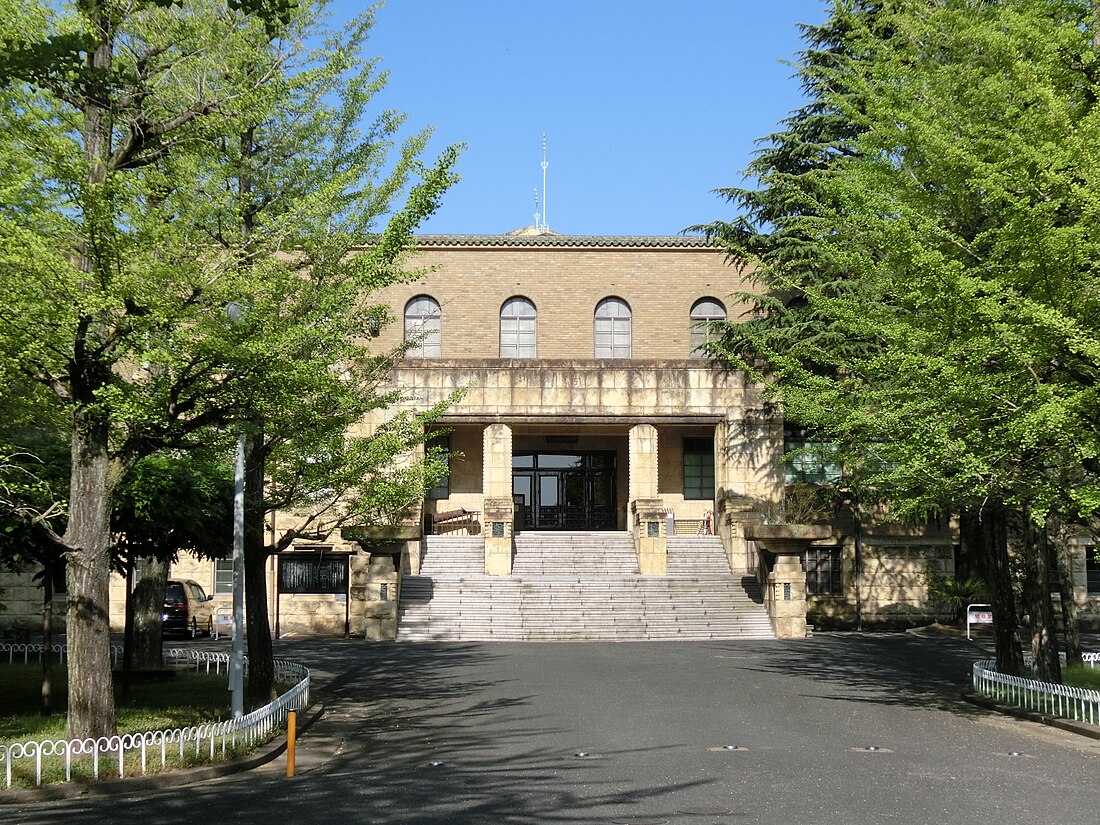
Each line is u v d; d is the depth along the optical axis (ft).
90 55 41.93
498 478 119.65
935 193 57.31
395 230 50.65
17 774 38.50
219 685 69.15
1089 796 36.17
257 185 58.08
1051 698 55.52
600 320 142.10
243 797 37.27
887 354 58.13
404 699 65.26
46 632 54.54
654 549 116.78
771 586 108.58
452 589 111.24
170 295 41.83
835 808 34.22
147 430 45.11
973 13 56.75
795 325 110.32
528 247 142.00
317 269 53.93
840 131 111.75
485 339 140.05
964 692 64.49
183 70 48.19
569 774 40.55
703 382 124.57
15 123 39.32
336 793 37.83
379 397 59.41
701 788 37.52
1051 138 47.83
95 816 34.14
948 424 51.75
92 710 43.24
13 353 39.60
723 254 142.51
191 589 116.47
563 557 119.65
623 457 141.79
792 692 66.64
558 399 123.75
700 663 83.25
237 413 47.65
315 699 63.26
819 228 68.95
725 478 123.54
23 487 43.24
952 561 122.62
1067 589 75.36
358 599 110.11
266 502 60.39
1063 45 50.57
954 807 34.35
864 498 110.63
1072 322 44.04
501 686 69.92
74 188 40.29
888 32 77.87
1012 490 53.11
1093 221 46.09
